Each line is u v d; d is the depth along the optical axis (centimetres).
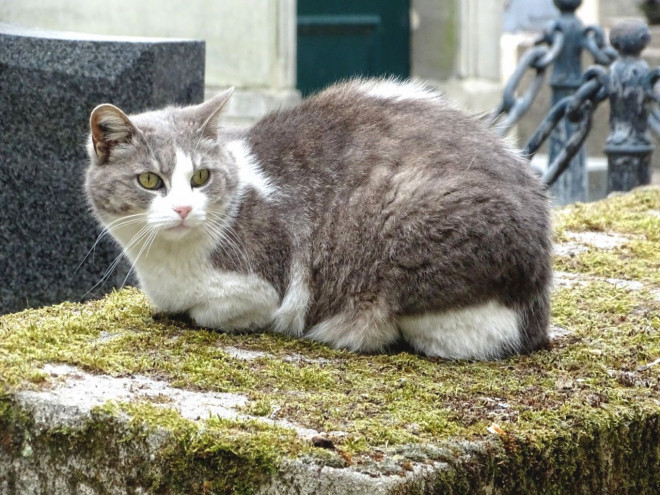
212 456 318
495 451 332
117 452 330
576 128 887
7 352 385
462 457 324
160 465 325
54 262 691
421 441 326
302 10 1536
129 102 678
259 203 447
